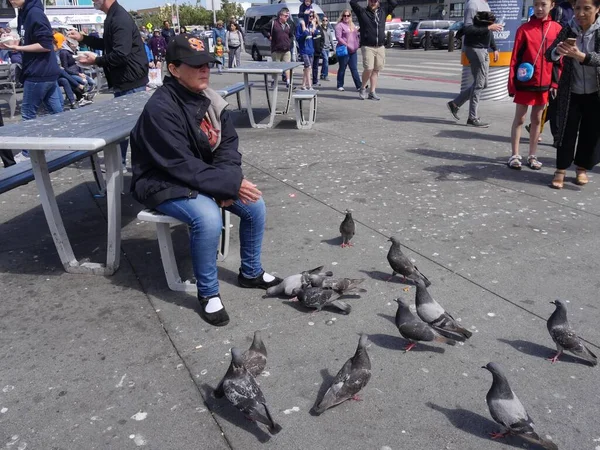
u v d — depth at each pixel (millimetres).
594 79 5152
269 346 3047
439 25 33375
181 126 3207
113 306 3490
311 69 15094
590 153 5570
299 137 8406
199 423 2471
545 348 3014
